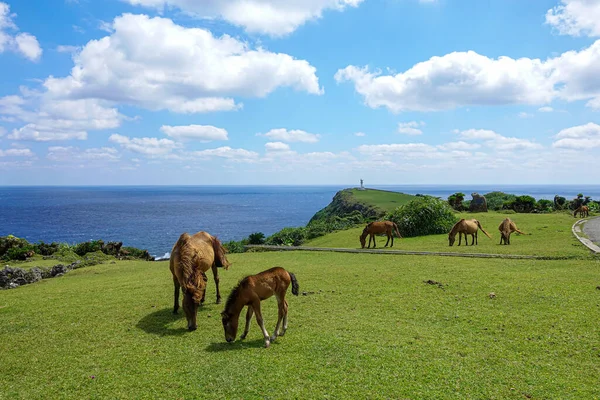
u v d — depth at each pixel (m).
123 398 4.95
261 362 5.84
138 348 6.54
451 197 38.22
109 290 11.21
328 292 9.84
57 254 21.86
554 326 6.93
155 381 5.35
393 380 5.20
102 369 5.77
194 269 7.73
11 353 6.55
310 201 195.12
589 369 5.41
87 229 65.94
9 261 20.11
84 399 4.95
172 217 94.12
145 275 14.27
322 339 6.63
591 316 7.32
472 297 8.87
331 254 17.56
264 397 4.87
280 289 6.93
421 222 24.61
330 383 5.16
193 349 6.44
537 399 4.71
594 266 11.78
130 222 79.81
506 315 7.60
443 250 17.00
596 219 26.45
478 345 6.28
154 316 8.35
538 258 13.56
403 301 8.80
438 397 4.79
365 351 6.10
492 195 45.66
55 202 171.12
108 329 7.56
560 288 9.22
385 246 19.92
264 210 124.56
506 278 10.44
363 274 11.94
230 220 85.88
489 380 5.17
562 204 37.84
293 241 28.77
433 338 6.61
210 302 9.60
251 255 18.47
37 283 14.77
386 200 53.53
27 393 5.16
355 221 35.75
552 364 5.58
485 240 20.14
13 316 8.73
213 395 4.95
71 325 7.90
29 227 68.62
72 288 12.17
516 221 26.11
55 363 6.06
